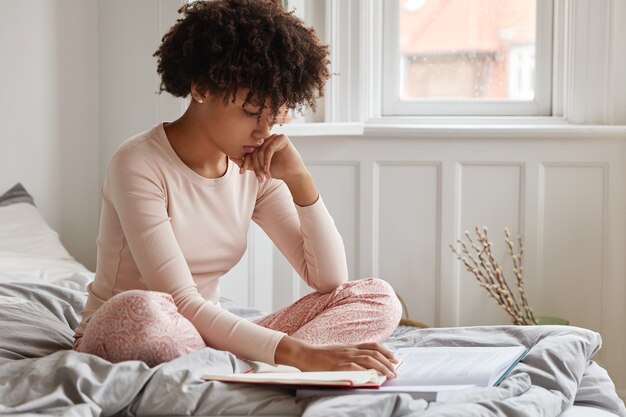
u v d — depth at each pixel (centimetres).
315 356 186
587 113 419
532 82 439
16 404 163
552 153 414
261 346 190
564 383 192
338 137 416
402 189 420
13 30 387
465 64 442
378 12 434
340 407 160
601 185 415
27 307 233
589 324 418
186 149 214
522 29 438
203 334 196
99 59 405
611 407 201
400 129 411
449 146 416
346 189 420
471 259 418
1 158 387
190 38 204
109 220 214
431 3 441
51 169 399
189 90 212
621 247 415
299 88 206
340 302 222
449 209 418
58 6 396
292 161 224
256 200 237
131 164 206
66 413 153
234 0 206
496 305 420
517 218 418
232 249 226
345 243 421
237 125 205
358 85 421
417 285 422
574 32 418
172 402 166
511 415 168
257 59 200
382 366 181
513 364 193
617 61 417
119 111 401
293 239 237
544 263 418
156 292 188
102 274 217
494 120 432
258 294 398
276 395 172
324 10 423
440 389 172
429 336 228
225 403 167
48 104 397
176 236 213
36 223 365
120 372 168
